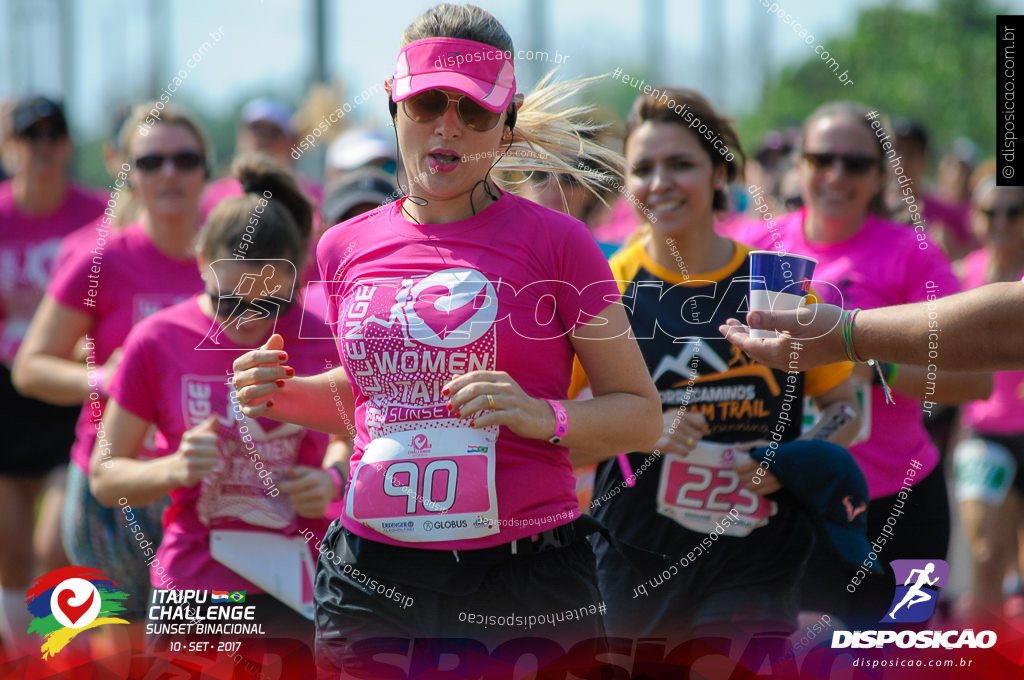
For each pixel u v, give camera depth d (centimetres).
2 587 1484
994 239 1772
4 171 1980
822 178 1116
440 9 718
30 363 1152
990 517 1520
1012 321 680
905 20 4666
